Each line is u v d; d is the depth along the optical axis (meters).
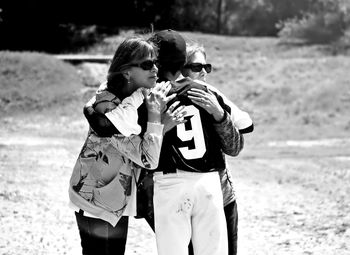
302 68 77.25
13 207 19.83
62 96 66.38
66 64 73.00
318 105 66.81
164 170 9.48
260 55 84.62
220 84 74.00
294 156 42.50
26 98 64.88
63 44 87.81
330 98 67.88
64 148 37.12
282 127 60.41
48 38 89.44
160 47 10.05
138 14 98.56
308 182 29.42
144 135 9.26
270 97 69.62
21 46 87.88
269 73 76.56
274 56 84.62
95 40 88.12
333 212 21.72
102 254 9.96
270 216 20.98
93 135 9.84
